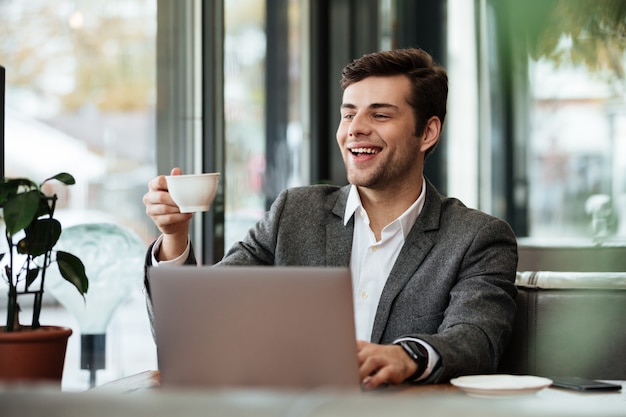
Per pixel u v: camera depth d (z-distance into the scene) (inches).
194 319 61.7
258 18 175.0
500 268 85.6
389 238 89.3
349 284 58.9
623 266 126.6
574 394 66.6
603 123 284.4
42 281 76.6
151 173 133.0
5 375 69.7
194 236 146.3
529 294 88.8
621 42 89.4
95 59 123.1
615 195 246.5
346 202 92.6
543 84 288.5
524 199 295.1
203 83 144.3
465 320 79.2
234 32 161.3
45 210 76.3
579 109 286.4
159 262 84.0
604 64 149.6
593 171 287.3
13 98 111.6
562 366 87.0
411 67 91.7
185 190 76.2
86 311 121.2
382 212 91.3
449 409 30.4
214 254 148.6
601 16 72.8
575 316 87.1
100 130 123.9
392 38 257.8
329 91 226.2
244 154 165.8
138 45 130.4
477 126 290.8
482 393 63.9
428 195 91.5
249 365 60.7
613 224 234.5
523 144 293.7
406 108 90.4
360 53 235.3
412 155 91.0
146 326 130.6
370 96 90.3
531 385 64.5
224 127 152.3
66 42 118.7
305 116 210.2
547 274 90.7
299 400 31.2
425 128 92.5
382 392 67.3
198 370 61.9
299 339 59.7
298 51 203.9
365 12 236.8
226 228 155.8
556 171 293.3
